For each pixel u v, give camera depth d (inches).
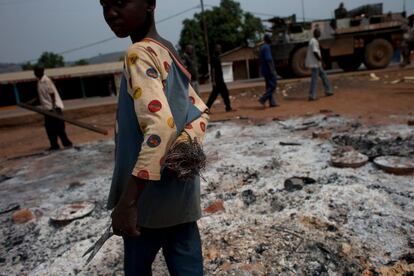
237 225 107.1
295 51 518.0
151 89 43.3
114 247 103.9
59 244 112.3
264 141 208.4
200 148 50.8
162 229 53.8
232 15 1476.4
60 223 125.3
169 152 48.2
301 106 333.4
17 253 110.2
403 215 103.7
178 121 49.0
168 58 49.0
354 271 83.6
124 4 46.8
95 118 450.3
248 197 129.1
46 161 232.1
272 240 96.5
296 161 161.6
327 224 102.2
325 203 115.0
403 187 122.8
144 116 42.6
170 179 50.4
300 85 460.8
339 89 412.8
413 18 558.3
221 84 341.4
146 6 48.9
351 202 113.7
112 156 224.2
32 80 1031.0
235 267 87.0
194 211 54.1
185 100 50.4
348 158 151.9
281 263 87.4
